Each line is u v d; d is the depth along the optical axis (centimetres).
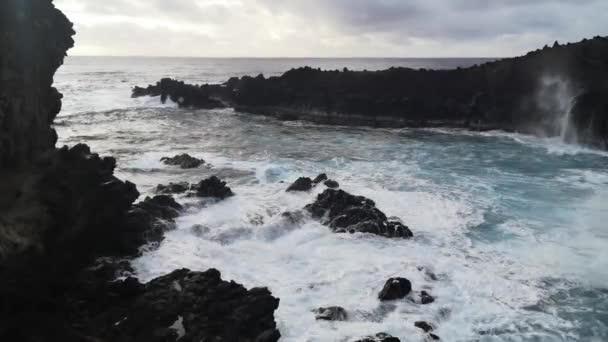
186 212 1712
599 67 3434
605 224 1714
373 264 1388
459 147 3138
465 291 1252
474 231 1655
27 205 874
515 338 1059
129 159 2586
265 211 1755
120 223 1327
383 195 2025
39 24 1119
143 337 943
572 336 1070
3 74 962
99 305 1035
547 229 1670
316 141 3316
